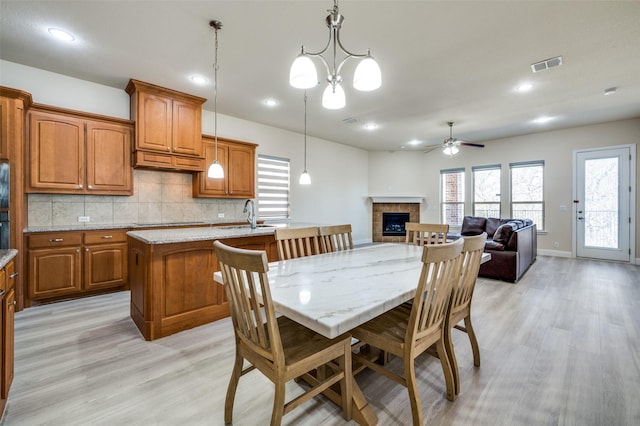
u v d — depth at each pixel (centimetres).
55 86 332
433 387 177
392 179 780
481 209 689
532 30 250
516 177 638
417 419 136
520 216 632
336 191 691
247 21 239
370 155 780
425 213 774
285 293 134
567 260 546
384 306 122
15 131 279
